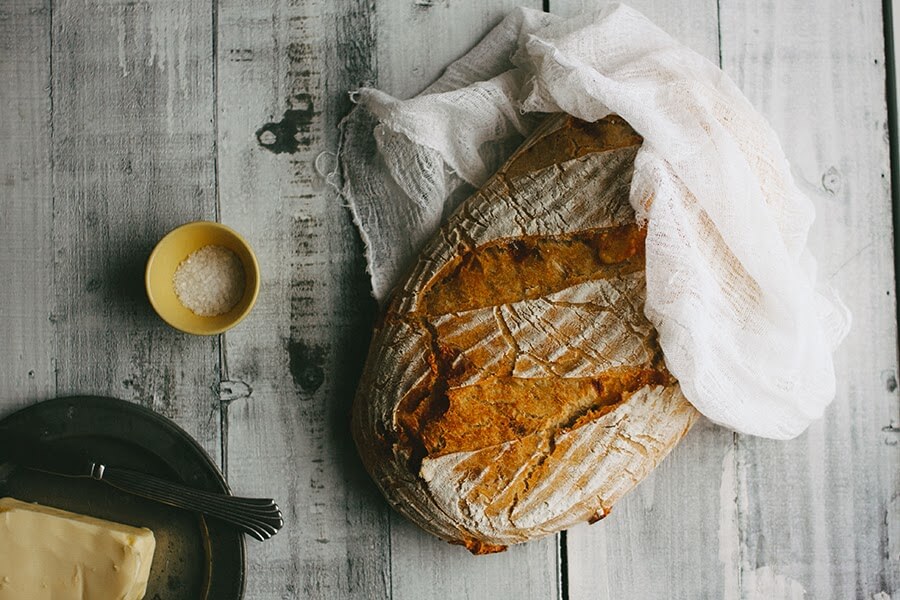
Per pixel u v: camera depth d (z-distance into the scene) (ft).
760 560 2.99
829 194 3.01
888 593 3.00
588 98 2.76
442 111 2.88
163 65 3.01
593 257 2.78
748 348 2.74
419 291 2.82
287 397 2.98
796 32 3.00
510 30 2.95
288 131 3.00
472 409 2.74
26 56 3.01
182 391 2.98
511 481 2.74
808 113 3.00
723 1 3.01
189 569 2.95
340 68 3.00
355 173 2.98
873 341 3.01
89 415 2.95
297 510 2.97
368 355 2.89
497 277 2.80
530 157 2.84
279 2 3.00
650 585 2.98
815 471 3.00
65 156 3.01
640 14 2.88
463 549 2.98
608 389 2.76
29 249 3.00
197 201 3.00
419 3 3.00
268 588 2.97
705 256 2.74
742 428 2.81
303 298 2.99
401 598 2.97
